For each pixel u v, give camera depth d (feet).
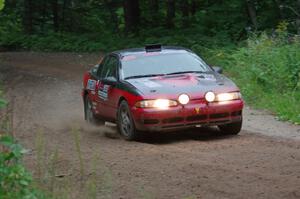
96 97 52.21
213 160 37.55
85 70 106.63
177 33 130.93
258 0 113.60
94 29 174.09
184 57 49.60
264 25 107.65
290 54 67.87
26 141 45.68
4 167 21.72
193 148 41.91
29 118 59.21
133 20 152.76
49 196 24.53
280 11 105.19
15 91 83.15
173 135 47.98
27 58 130.41
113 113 48.49
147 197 29.17
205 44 106.32
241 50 80.02
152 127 43.60
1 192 21.68
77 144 27.55
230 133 47.06
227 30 113.29
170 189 30.96
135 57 49.44
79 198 28.04
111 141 46.03
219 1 131.13
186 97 43.78
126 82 46.60
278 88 65.82
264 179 32.35
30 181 22.47
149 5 163.32
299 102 58.90
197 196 29.55
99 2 176.55
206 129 49.98
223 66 84.28
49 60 124.47
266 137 46.11
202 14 132.16
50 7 172.35
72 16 174.70
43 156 38.81
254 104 63.05
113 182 32.37
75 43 143.95
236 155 38.88
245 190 30.35
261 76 67.67
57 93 81.15
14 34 159.63
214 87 44.98
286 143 43.04
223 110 44.52
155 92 44.06
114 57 51.16
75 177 33.19
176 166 36.09
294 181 31.73
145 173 34.50
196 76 46.88
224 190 30.48
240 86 69.15
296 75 65.72
